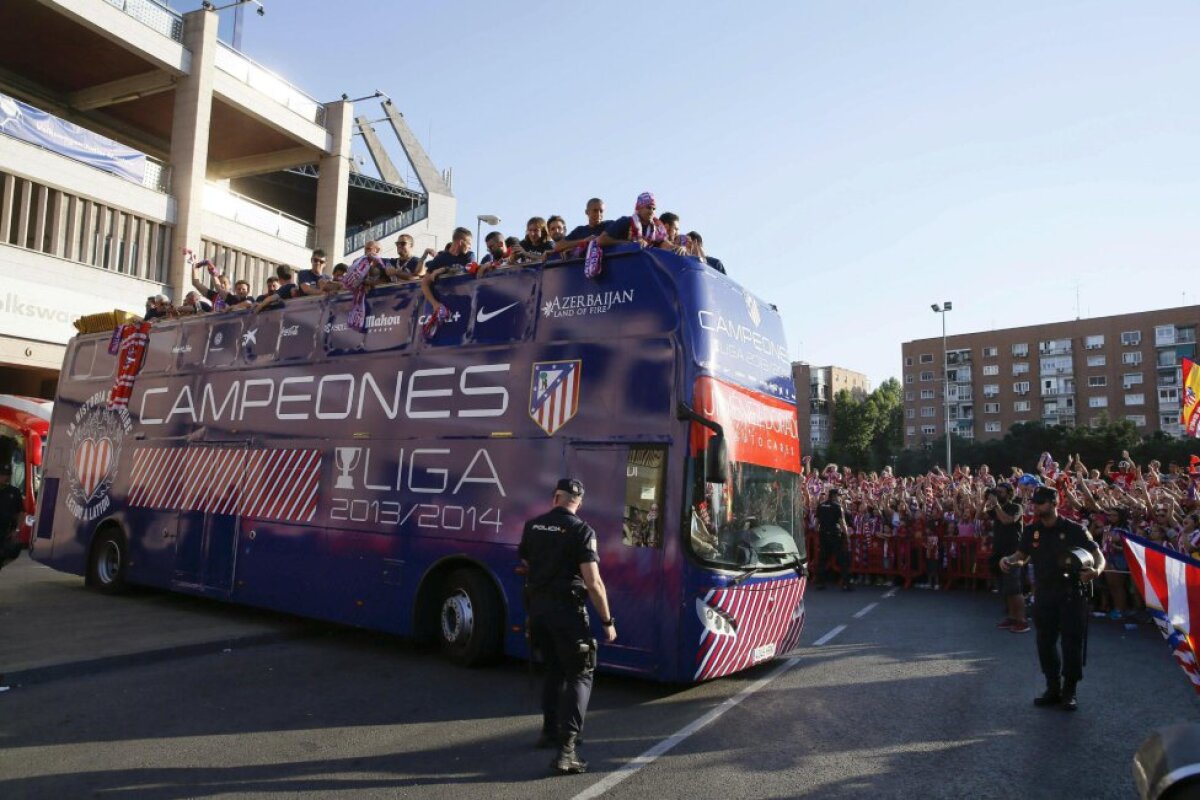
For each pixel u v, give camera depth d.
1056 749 5.73
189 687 7.16
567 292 7.78
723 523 6.95
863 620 11.65
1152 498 13.09
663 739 5.89
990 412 104.69
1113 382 95.19
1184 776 3.48
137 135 34.12
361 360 9.24
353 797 4.73
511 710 6.52
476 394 8.17
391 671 7.80
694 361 6.92
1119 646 9.91
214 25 28.28
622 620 6.86
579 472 7.30
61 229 23.36
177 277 26.66
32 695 6.82
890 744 5.82
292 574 9.34
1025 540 7.19
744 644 7.11
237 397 10.47
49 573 14.27
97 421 12.51
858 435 107.88
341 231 33.12
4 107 21.72
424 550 8.21
